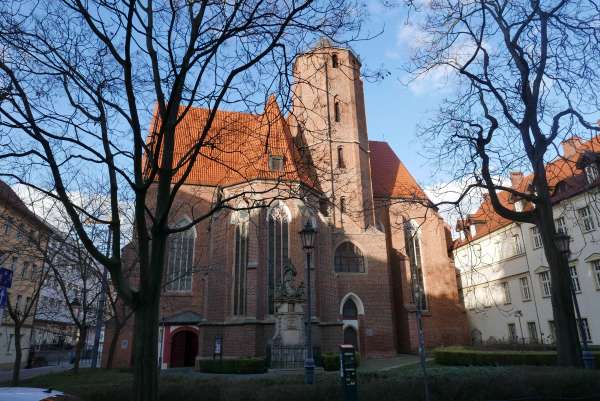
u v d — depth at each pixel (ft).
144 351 25.76
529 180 116.26
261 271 98.99
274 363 85.30
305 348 86.33
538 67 51.75
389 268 132.26
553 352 66.23
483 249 147.02
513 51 53.26
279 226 104.68
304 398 30.09
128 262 92.43
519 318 126.93
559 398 34.19
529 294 122.93
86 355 177.78
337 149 127.65
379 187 143.02
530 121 52.54
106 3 28.91
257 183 101.60
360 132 135.13
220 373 84.48
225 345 95.76
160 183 29.76
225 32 29.19
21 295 133.59
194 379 35.60
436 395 32.19
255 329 93.40
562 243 52.08
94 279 89.97
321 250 106.93
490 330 142.00
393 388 31.86
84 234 26.21
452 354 77.97
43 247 76.02
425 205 60.13
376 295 118.01
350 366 29.99
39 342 169.17
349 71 133.59
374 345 114.11
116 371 66.54
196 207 114.01
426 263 134.51
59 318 174.29
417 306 31.45
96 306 100.78
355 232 121.49
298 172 38.29
